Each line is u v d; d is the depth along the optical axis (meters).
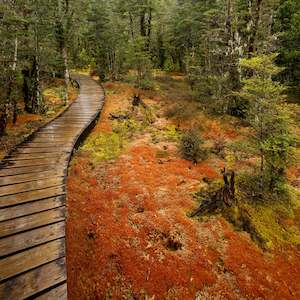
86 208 7.68
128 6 29.59
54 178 7.71
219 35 19.98
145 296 5.12
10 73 13.87
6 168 8.33
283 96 7.52
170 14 38.00
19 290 3.84
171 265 5.76
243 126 14.58
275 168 8.10
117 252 6.09
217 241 6.50
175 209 7.68
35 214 5.82
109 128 15.01
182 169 10.17
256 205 7.75
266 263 5.96
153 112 17.91
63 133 12.41
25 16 16.25
